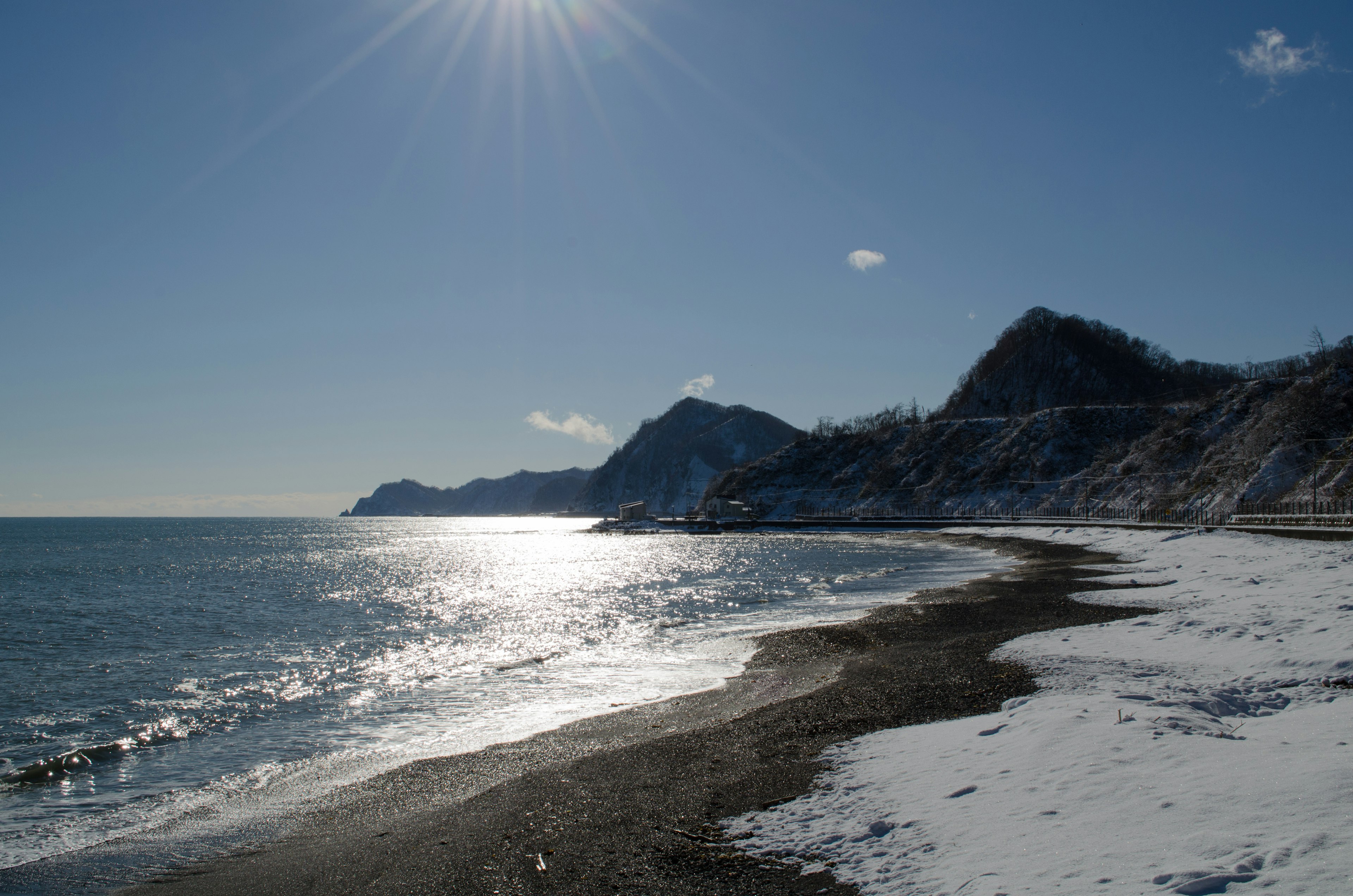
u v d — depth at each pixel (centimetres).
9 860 1017
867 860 747
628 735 1457
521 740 1478
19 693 2070
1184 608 2455
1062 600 2997
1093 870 625
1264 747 900
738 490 19325
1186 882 572
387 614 3903
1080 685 1394
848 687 1638
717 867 791
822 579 5059
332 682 2159
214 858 995
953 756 1034
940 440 17162
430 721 1711
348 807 1162
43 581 6359
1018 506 13400
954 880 660
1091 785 827
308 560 9725
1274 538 4931
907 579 4706
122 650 2770
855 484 17850
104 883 933
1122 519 9994
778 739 1277
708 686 1911
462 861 894
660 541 13562
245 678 2233
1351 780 742
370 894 831
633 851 864
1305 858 582
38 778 1391
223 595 5081
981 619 2592
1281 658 1461
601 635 2953
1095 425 14950
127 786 1331
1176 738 962
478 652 2634
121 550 12300
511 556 10175
